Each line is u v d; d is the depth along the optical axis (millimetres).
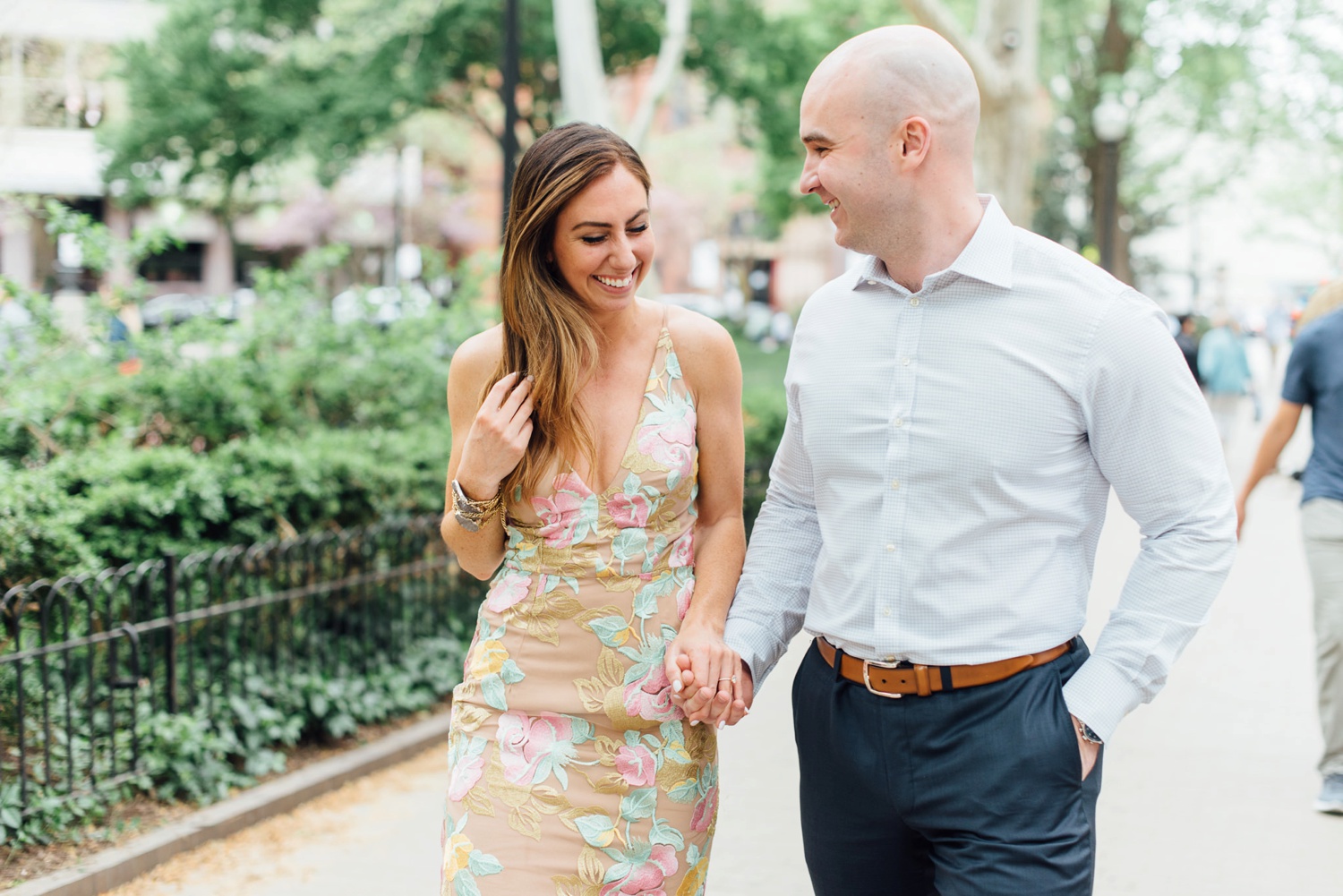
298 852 4152
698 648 2311
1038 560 2109
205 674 4910
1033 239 2143
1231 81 24312
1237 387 16078
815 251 46750
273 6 22969
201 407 6199
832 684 2262
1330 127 24844
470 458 2266
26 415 5527
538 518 2336
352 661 5355
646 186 2266
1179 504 2072
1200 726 5543
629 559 2324
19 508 4344
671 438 2352
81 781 4168
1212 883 3898
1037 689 2098
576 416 2285
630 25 24484
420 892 3852
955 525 2113
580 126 2264
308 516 5574
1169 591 2062
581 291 2287
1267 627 7473
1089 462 2152
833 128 2080
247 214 34500
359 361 7242
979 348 2105
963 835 2131
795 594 2434
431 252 8742
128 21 22875
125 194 23109
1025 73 13117
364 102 22547
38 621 4543
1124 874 3967
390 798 4680
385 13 23344
